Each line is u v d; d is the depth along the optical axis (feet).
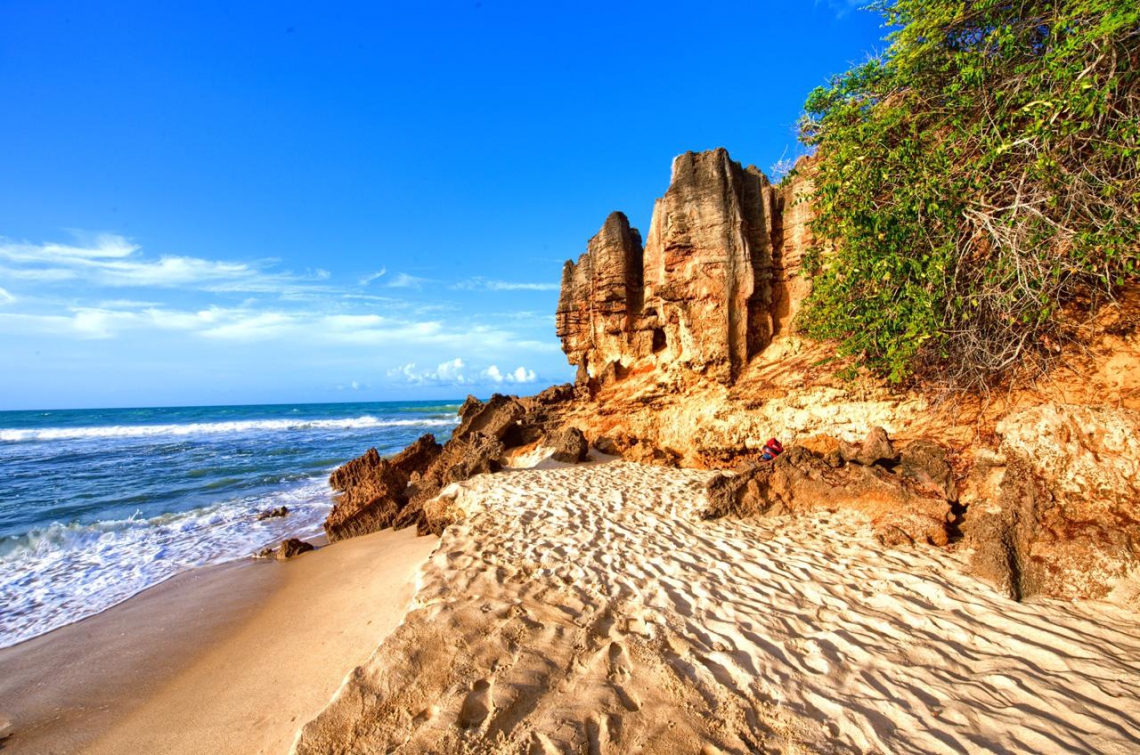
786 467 29.60
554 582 19.93
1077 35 21.24
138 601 29.27
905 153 27.73
